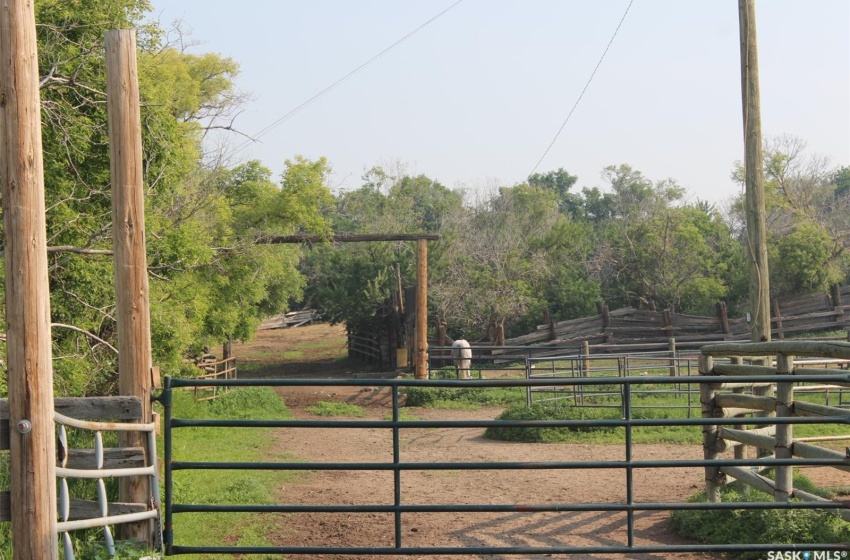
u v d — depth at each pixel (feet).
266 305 113.39
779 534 23.25
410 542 26.32
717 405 29.14
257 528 28.04
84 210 44.50
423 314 88.89
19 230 18.39
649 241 135.74
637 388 71.15
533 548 20.63
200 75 101.86
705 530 24.94
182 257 49.01
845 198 178.40
